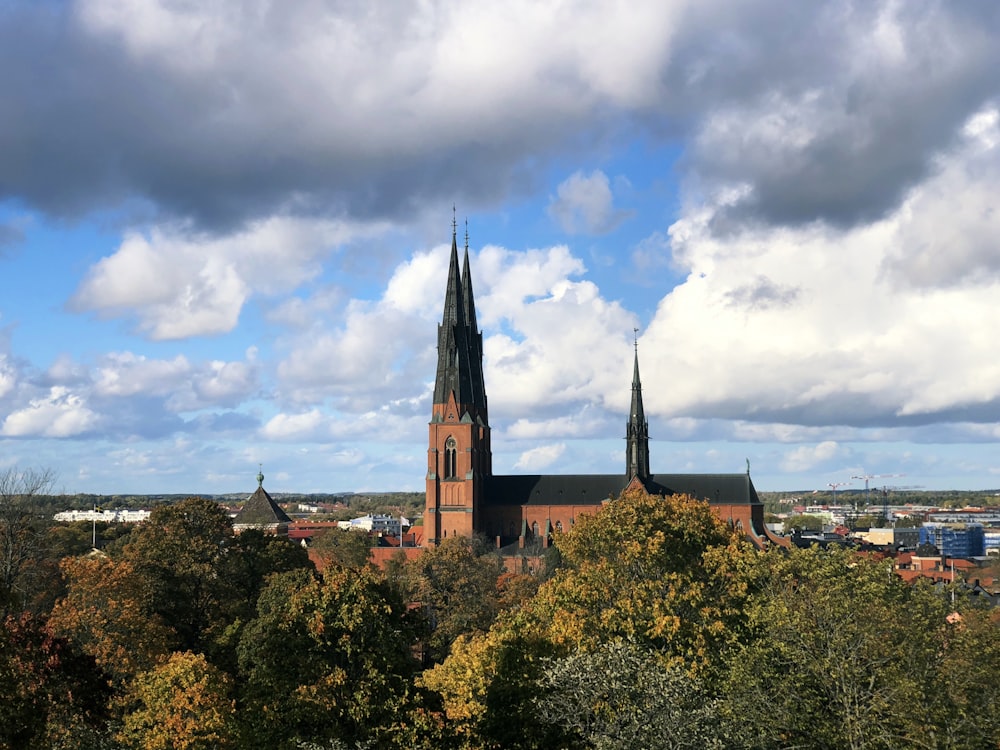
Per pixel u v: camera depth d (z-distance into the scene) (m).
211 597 105.00
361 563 182.12
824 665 49.97
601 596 70.94
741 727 46.97
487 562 154.88
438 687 78.44
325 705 57.53
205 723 64.75
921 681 48.47
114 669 79.38
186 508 110.62
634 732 43.66
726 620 67.75
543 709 50.62
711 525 80.75
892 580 61.31
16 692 50.69
